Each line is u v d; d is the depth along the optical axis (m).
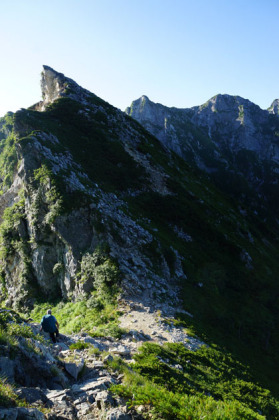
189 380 19.89
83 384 11.97
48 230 40.75
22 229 43.66
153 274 37.28
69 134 58.84
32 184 43.72
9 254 44.44
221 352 28.19
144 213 50.75
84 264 36.47
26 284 40.84
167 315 31.02
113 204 46.25
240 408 12.95
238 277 48.25
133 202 52.00
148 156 67.12
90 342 18.53
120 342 23.22
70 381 12.21
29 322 15.89
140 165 61.09
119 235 39.22
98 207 41.00
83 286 35.03
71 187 42.00
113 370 13.98
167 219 52.56
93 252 37.03
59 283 39.44
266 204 191.88
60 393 10.43
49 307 37.94
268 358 35.56
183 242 49.28
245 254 53.78
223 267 48.28
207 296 40.09
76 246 38.41
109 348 20.17
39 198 42.19
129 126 75.44
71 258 38.12
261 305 45.03
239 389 23.06
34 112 60.38
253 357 33.91
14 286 43.66
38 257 40.72
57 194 40.62
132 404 10.70
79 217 39.78
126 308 30.59
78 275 36.56
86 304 32.81
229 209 73.62
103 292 32.94
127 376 13.37
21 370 10.62
